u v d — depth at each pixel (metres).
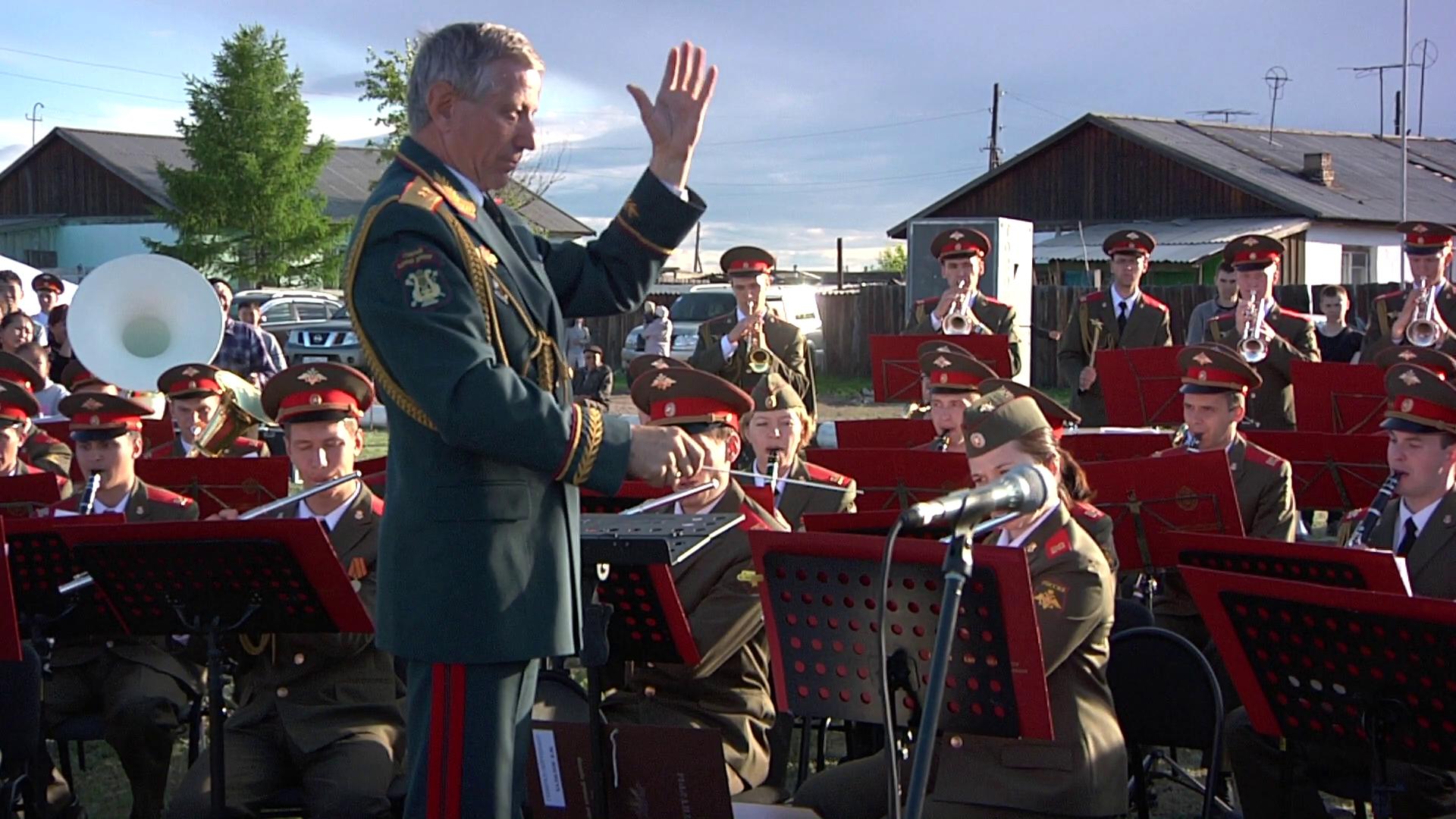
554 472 2.76
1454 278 13.16
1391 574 4.02
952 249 9.65
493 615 2.83
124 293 8.93
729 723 4.73
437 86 2.86
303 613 4.42
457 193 2.86
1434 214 32.78
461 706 2.85
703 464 2.89
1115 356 8.08
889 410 21.58
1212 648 5.45
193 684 5.66
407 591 2.86
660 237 3.20
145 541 4.34
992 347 8.34
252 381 13.08
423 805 2.89
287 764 4.83
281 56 37.69
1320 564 4.16
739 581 4.66
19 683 4.86
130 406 6.03
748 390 9.46
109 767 6.61
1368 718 3.63
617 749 3.92
